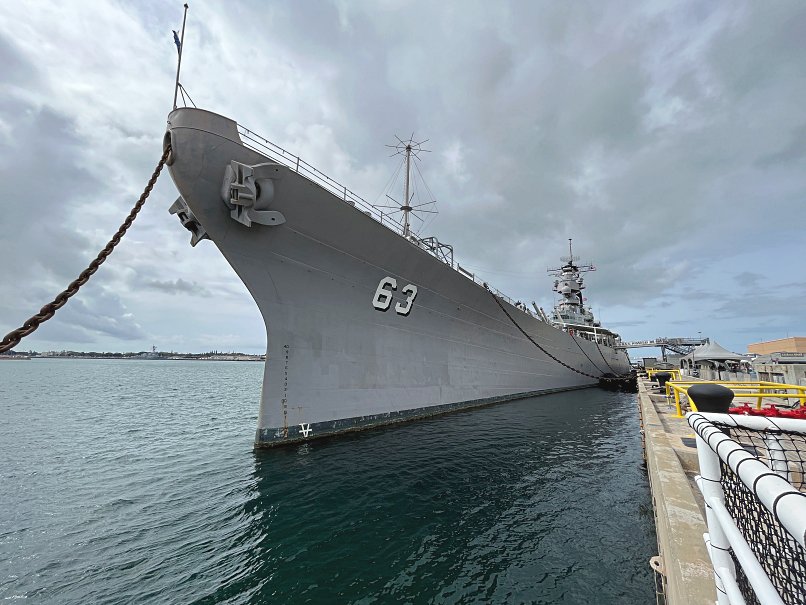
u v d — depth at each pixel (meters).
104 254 3.58
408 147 13.74
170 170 7.06
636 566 4.41
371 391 10.27
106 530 5.22
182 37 7.21
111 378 51.81
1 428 13.12
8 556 4.61
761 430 1.56
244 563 4.40
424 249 11.16
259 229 7.89
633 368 44.00
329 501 6.00
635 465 8.08
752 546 1.31
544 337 19.55
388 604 3.74
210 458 8.62
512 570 4.32
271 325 8.47
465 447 9.08
